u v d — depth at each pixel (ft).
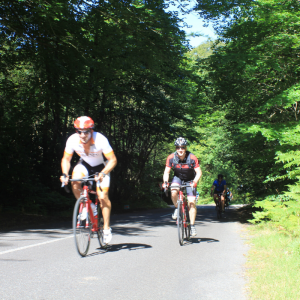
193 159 20.07
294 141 28.58
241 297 10.55
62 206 47.42
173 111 70.08
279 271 12.76
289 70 35.24
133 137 75.15
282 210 23.82
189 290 11.26
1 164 40.65
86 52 38.58
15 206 41.09
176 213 19.61
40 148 52.16
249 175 47.03
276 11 34.06
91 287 11.38
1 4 34.12
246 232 26.58
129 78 52.95
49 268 13.65
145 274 13.14
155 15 36.81
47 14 30.83
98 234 17.43
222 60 34.71
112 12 36.22
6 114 42.98
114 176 72.49
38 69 41.37
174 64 42.68
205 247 19.29
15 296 10.26
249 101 39.19
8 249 17.49
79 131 15.19
